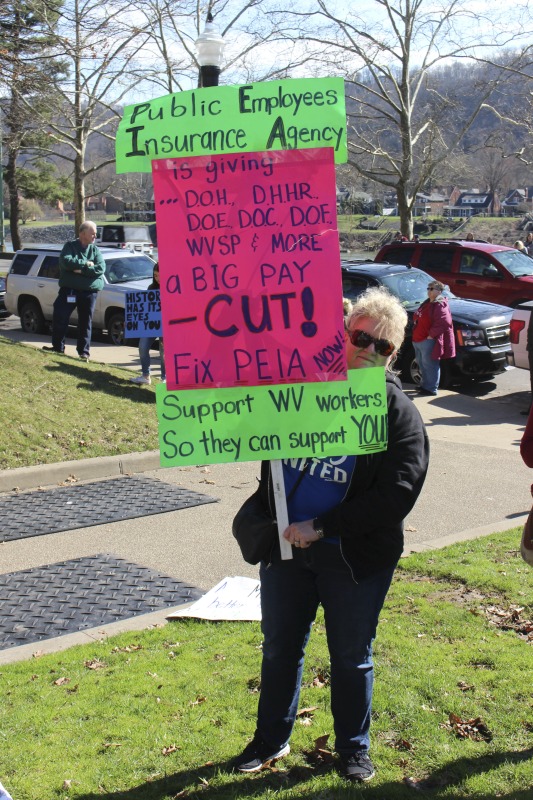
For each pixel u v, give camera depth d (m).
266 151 3.18
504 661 4.24
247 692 4.00
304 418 3.16
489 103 32.62
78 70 19.86
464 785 3.23
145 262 18.53
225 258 3.19
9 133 25.86
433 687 3.98
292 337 3.18
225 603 5.19
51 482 8.15
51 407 9.55
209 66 3.56
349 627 3.15
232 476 8.48
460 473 8.70
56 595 5.47
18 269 19.08
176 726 3.71
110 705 3.92
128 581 5.72
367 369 3.12
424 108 32.75
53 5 13.82
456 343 13.70
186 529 6.85
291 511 3.21
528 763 3.38
